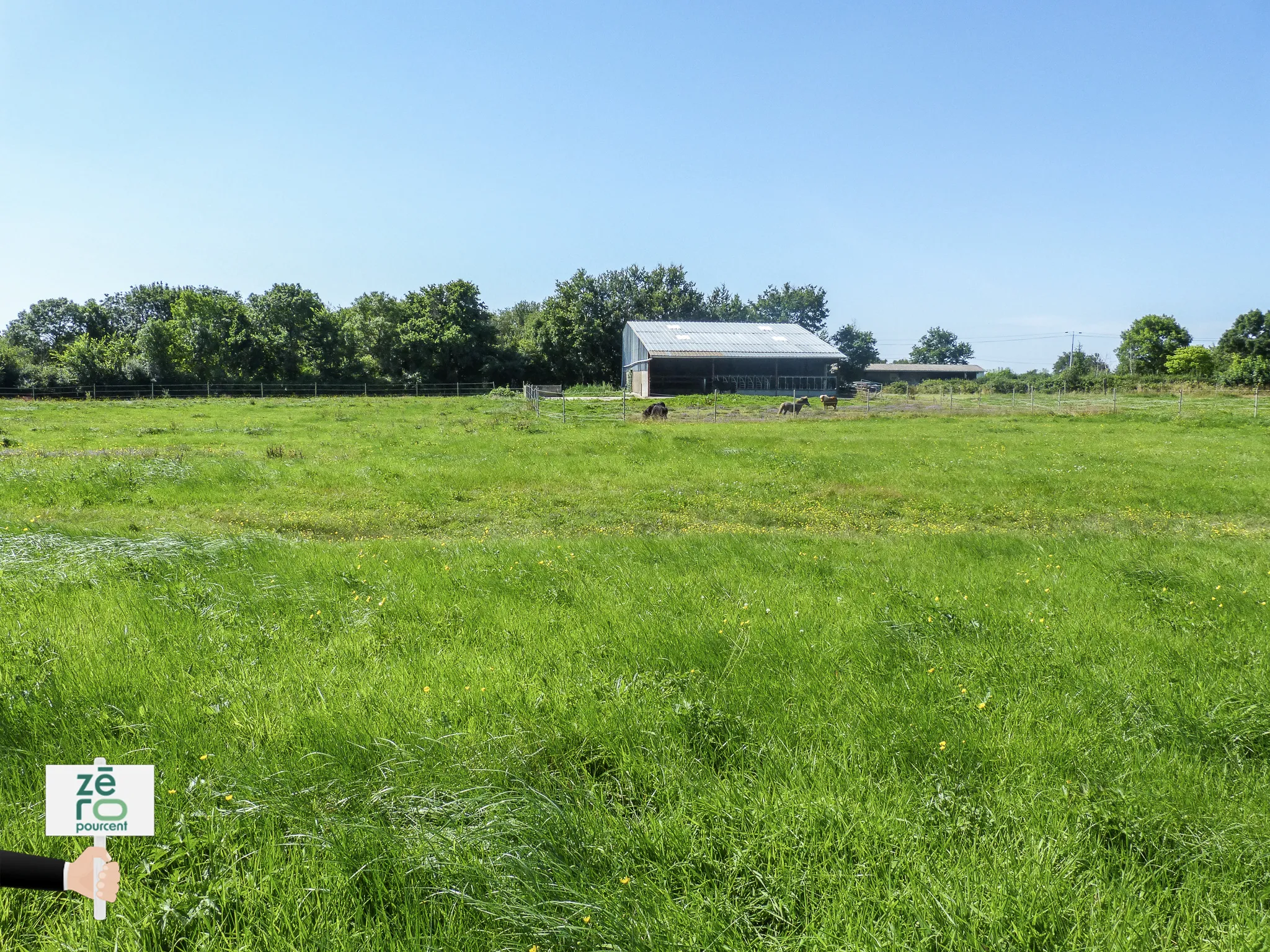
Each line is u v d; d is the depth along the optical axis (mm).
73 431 29359
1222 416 38156
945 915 3090
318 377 70438
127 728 4480
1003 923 3070
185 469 17531
